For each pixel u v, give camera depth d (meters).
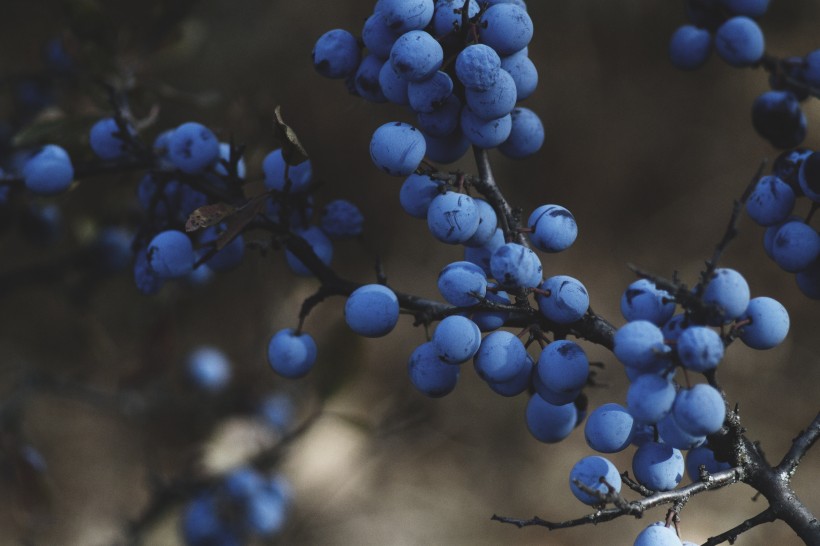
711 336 0.64
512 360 0.66
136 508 1.52
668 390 0.64
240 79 1.89
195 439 1.05
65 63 0.88
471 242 0.68
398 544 1.60
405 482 1.72
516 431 1.83
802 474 1.75
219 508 0.95
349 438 1.42
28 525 0.95
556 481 1.76
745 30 0.75
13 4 1.62
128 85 0.81
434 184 0.68
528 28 0.67
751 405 1.87
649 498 0.66
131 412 1.04
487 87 0.66
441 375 0.67
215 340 1.59
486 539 1.68
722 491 1.66
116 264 0.98
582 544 1.67
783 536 1.60
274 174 0.71
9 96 1.00
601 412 0.66
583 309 0.66
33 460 0.93
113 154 0.74
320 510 1.41
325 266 0.70
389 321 0.68
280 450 0.98
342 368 0.95
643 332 0.64
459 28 0.67
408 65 0.66
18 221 0.92
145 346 1.02
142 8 1.49
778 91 0.75
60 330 1.54
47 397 1.64
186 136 0.72
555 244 0.68
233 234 0.67
